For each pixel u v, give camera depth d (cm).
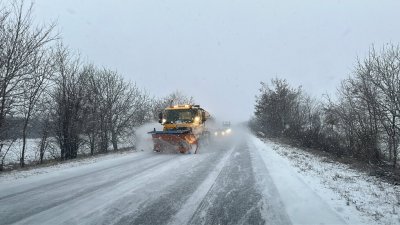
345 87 2070
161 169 1180
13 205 685
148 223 570
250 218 602
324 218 603
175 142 1803
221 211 644
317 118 3734
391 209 688
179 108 2023
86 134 2339
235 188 849
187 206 677
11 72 1488
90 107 2291
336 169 1347
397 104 1644
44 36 1598
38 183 937
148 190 824
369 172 1284
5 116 1579
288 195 774
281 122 3803
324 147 2306
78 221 578
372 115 1808
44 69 1773
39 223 567
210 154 1738
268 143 2759
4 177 1069
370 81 1748
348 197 767
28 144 3095
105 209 652
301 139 2712
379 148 1786
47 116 2092
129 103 2770
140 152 1908
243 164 1312
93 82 2417
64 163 1466
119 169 1192
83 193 793
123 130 2777
